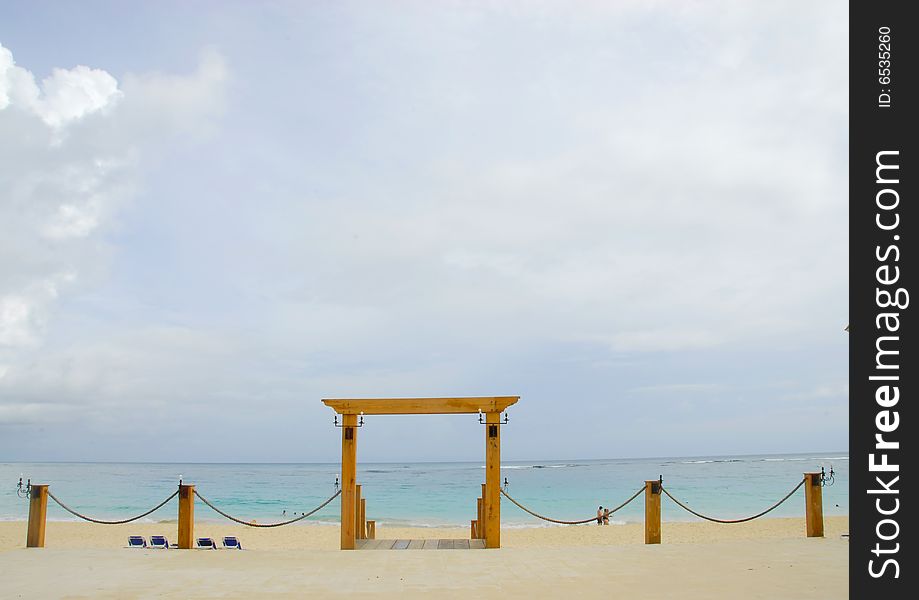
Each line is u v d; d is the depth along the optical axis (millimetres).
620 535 29781
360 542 14047
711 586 8977
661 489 13602
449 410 13430
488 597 8383
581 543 27062
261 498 61625
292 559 11406
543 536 29703
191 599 8383
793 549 12180
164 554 11977
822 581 9281
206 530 33281
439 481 87750
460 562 11047
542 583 9258
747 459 194750
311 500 59156
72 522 37344
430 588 8969
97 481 92188
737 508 47156
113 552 12195
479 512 15055
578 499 59562
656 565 10633
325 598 8398
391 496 64188
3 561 11289
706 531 29859
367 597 8438
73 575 10008
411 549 12820
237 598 8430
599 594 8500
